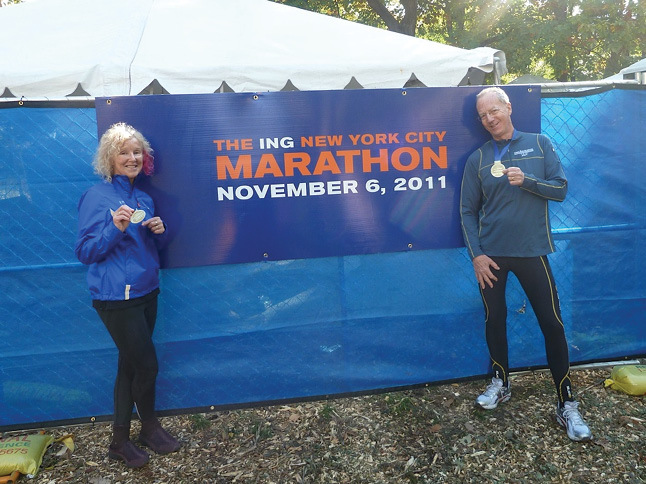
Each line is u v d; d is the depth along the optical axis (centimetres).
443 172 341
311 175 329
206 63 393
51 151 310
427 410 334
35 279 316
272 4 495
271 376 342
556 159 304
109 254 270
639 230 373
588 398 342
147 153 296
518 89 344
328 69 398
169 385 334
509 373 372
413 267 348
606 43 1329
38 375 322
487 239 313
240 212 326
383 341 350
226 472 283
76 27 443
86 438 319
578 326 375
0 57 389
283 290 338
